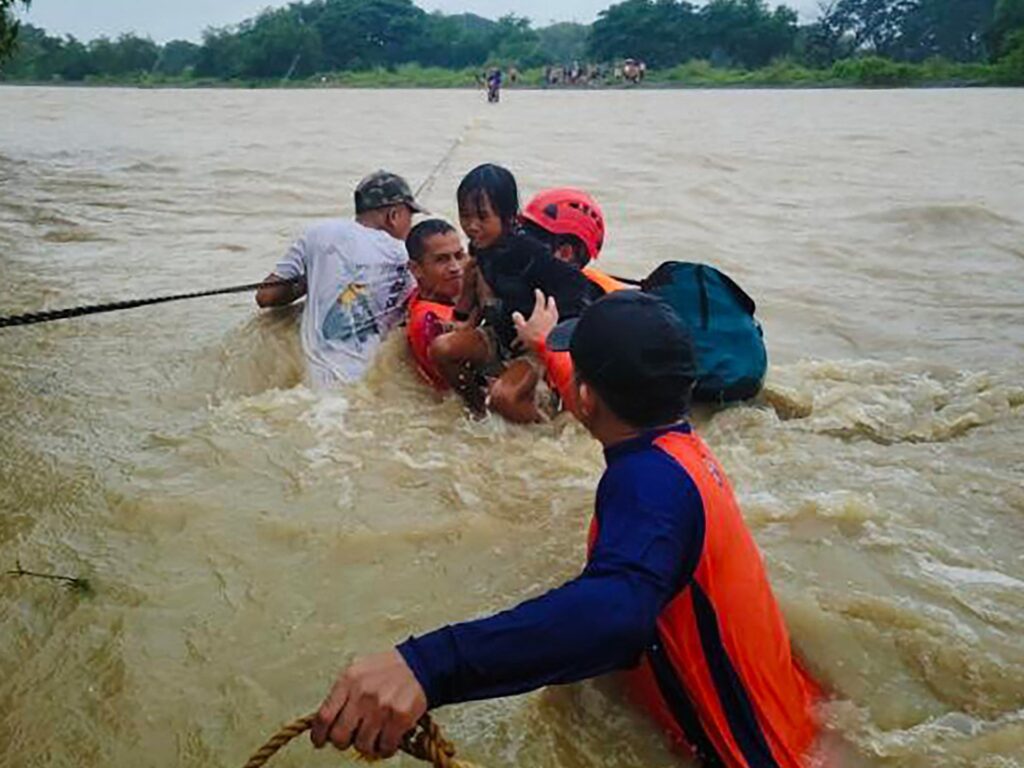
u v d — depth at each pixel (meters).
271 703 2.87
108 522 3.84
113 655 3.06
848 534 3.66
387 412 4.89
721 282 5.01
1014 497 4.01
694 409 4.92
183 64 104.62
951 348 6.27
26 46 98.56
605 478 2.50
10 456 4.41
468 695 2.15
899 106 38.28
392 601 3.35
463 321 5.04
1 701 2.87
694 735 2.54
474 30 108.38
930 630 3.08
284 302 5.93
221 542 3.69
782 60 86.56
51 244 9.55
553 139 22.19
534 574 3.49
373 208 6.05
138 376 5.53
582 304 4.75
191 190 13.38
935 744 2.66
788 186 13.55
